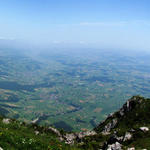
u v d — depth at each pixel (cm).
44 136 2809
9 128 2517
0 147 1409
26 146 1614
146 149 2828
